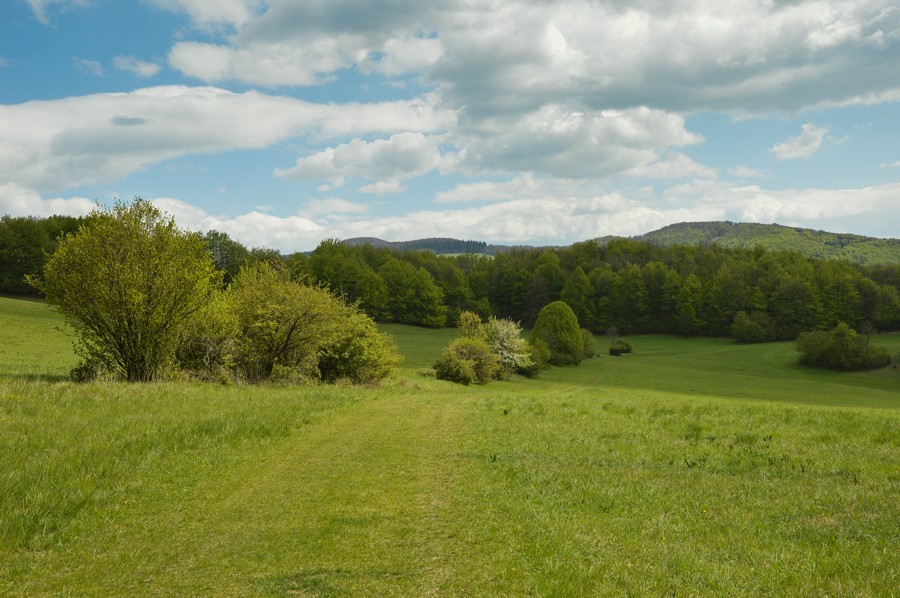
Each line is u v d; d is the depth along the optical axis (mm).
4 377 25422
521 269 137875
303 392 27391
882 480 10938
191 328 32094
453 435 16203
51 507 8875
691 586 6117
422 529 8195
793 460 12930
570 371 81812
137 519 8805
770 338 111938
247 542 7863
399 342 100375
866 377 82125
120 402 19172
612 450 14102
